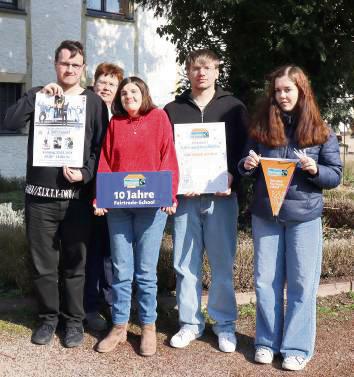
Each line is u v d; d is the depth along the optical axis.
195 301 4.33
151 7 7.87
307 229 3.86
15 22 13.55
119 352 4.16
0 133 13.73
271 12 6.28
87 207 4.17
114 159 3.96
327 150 3.79
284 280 4.04
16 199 11.51
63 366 3.92
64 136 4.00
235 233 4.29
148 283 4.11
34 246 4.18
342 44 6.67
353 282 5.61
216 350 4.23
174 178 3.97
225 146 4.08
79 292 4.25
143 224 4.04
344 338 4.50
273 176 3.76
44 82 14.15
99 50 14.71
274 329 4.03
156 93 15.73
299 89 3.72
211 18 6.91
